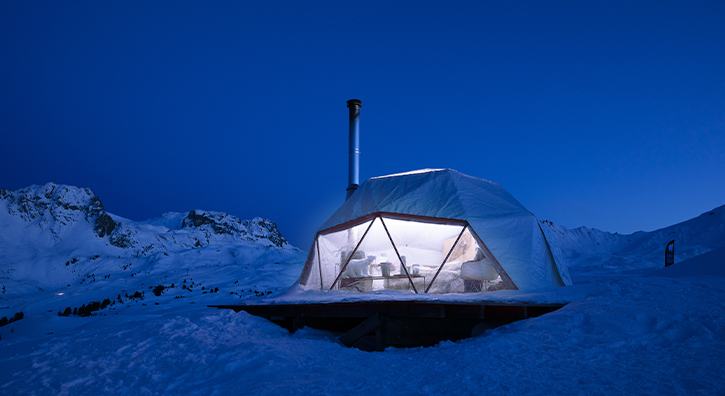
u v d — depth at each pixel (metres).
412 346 7.22
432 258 12.26
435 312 7.02
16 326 16.97
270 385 4.22
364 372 4.78
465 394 3.69
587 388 3.59
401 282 10.19
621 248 110.56
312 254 11.39
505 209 10.63
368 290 10.23
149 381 4.84
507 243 9.66
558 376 3.94
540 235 10.72
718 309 5.48
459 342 6.36
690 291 6.38
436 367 4.62
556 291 7.89
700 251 59.16
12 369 5.61
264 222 167.62
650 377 3.74
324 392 3.96
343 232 11.34
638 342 4.71
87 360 5.75
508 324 6.36
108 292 41.69
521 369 4.19
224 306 9.23
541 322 5.71
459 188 10.73
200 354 5.54
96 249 114.38
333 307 7.84
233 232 154.12
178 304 22.98
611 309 5.63
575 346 4.73
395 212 10.05
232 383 4.48
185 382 4.73
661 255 59.47
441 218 9.82
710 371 3.78
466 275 9.64
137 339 6.61
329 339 7.61
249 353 5.37
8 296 50.22
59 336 7.55
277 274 40.44
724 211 101.31
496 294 8.37
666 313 5.39
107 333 7.16
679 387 3.49
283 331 8.16
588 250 108.38
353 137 15.25
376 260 11.70
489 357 4.63
